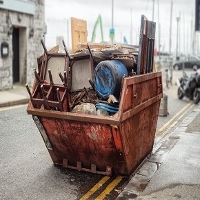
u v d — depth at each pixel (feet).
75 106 15.52
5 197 14.33
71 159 17.06
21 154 20.18
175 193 13.92
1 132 25.34
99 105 14.90
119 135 14.38
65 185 15.66
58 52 18.13
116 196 14.60
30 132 25.57
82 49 18.84
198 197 13.51
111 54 16.72
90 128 14.89
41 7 54.19
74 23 20.16
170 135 24.18
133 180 15.85
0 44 45.96
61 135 16.05
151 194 13.87
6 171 17.37
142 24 15.90
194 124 27.89
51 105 15.14
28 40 52.03
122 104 13.85
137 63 16.28
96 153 15.81
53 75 16.51
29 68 53.01
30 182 15.97
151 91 17.79
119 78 14.99
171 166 17.24
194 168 16.93
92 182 15.99
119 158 15.47
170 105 43.93
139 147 17.04
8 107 37.27
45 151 20.84
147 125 17.93
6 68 47.37
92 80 15.94
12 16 47.67
